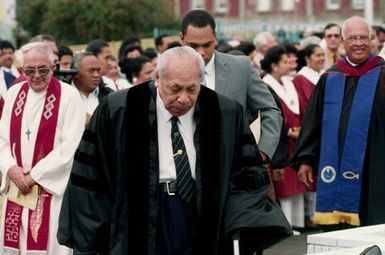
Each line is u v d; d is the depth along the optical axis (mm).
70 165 9320
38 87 9391
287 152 13234
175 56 6387
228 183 6797
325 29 16047
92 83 11141
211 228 6738
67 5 43312
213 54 8344
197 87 6426
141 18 43344
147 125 6730
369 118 9664
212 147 6754
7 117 9523
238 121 6891
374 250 5051
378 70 9758
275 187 13961
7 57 15047
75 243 6891
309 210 14820
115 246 6773
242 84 8398
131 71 13898
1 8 25297
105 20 42844
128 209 6730
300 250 12508
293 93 14016
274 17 56750
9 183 9445
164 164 6754
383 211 9609
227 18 58188
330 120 9836
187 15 8266
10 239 9484
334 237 6023
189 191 6758
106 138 6824
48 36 12680
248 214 6719
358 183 9688
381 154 9648
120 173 6754
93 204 6859
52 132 9367
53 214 9328
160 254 6746
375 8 45969
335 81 9867
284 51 14070
